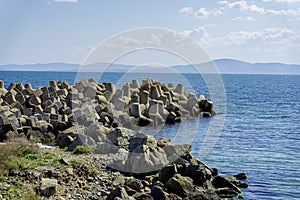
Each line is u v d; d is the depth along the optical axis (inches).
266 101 2283.5
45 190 467.5
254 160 812.0
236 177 684.1
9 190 458.3
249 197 583.2
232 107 1879.9
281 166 768.3
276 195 598.9
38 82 3523.6
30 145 647.8
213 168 684.7
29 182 494.6
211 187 577.9
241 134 1111.6
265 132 1170.0
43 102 1096.8
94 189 512.1
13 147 603.5
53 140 815.7
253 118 1486.2
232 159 815.1
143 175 584.7
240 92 3073.3
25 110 971.9
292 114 1660.9
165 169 562.6
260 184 648.4
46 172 524.4
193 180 565.6
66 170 540.4
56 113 968.9
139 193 502.9
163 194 496.4
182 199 512.4
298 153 888.3
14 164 528.1
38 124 849.5
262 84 4776.1
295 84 4943.4
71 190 497.0
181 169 583.5
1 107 900.6
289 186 641.6
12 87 1267.2
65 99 1087.6
